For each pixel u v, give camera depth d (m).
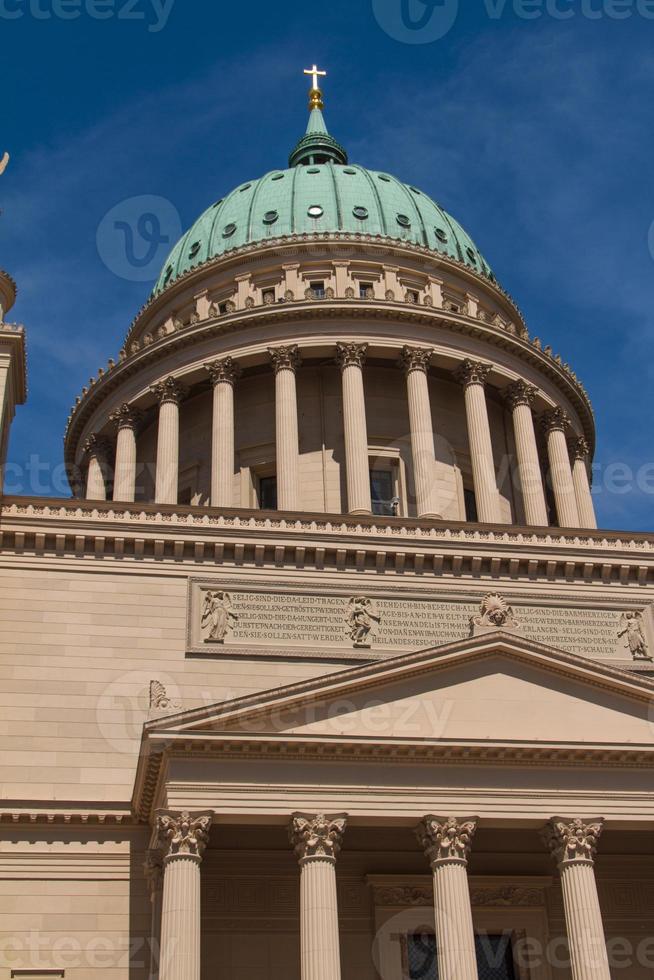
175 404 74.06
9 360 53.66
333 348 73.38
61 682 47.47
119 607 49.50
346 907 44.56
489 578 53.50
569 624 53.00
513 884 46.00
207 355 74.12
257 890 43.72
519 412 76.06
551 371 79.06
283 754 40.06
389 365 75.56
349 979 43.38
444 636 51.47
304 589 51.31
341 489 70.38
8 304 56.72
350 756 40.53
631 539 56.47
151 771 40.41
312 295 77.25
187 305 82.12
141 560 50.75
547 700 43.38
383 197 86.00
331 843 39.06
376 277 79.81
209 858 43.69
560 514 75.44
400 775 40.69
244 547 51.66
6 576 49.25
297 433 71.12
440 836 39.81
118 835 44.22
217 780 39.34
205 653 49.00
